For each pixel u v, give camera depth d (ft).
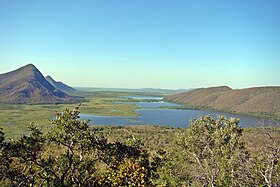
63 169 48.65
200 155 71.77
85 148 49.24
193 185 56.49
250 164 48.85
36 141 46.14
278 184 43.50
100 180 45.42
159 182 53.78
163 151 67.26
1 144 43.60
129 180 43.75
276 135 51.24
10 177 43.24
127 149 54.13
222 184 47.88
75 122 48.19
